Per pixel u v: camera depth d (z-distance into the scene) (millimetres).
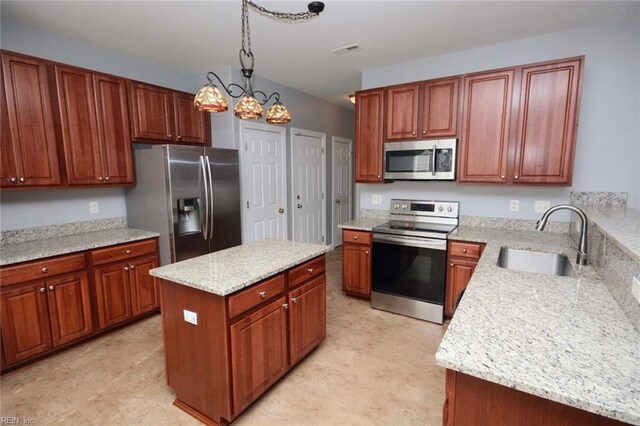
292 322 2145
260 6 2322
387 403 1977
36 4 2260
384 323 3008
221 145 3822
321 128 5238
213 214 3359
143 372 2285
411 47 3078
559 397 792
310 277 2311
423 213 3494
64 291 2492
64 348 2568
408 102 3135
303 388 2113
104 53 3109
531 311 1246
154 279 3098
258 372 1896
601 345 1002
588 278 1624
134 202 3266
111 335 2797
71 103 2672
